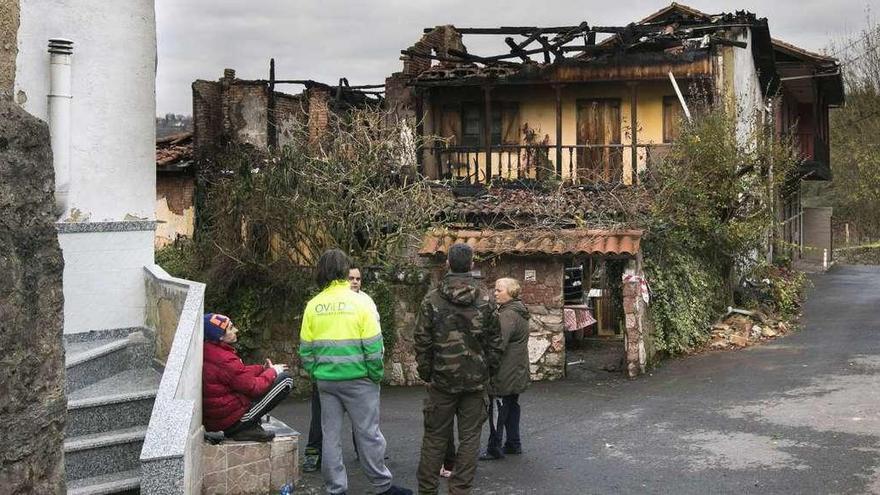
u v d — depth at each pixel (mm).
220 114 23984
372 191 15852
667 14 24562
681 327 14414
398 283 15141
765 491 7301
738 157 16844
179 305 7977
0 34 4801
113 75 8875
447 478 8109
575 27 21703
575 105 22891
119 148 8922
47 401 4316
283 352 15852
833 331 15938
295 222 15898
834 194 50781
